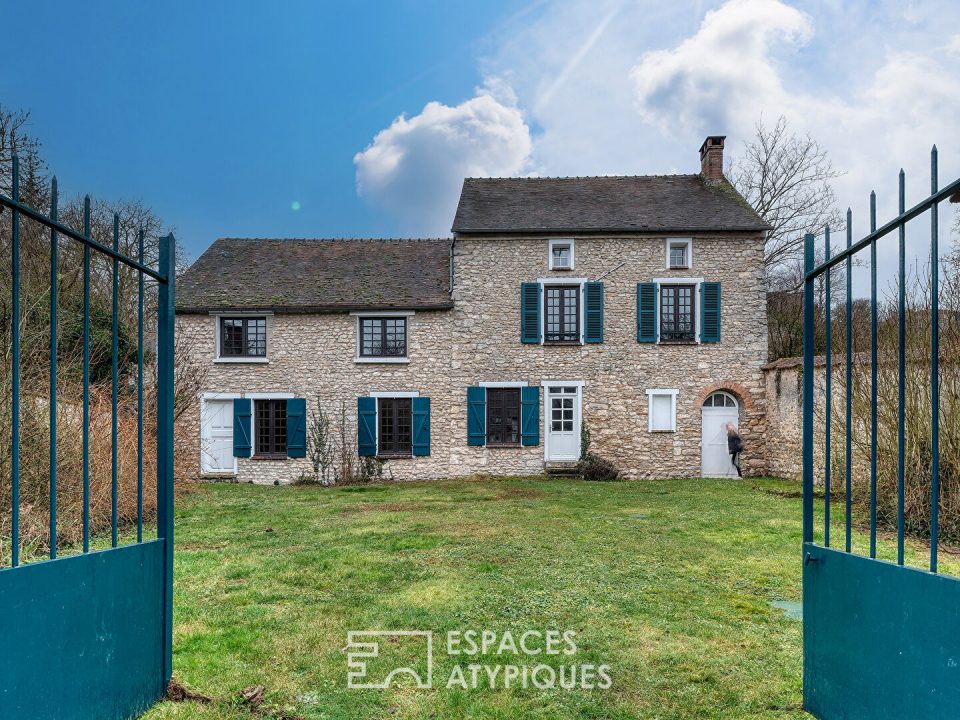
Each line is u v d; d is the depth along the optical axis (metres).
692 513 9.84
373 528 8.62
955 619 1.96
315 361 16.56
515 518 9.43
